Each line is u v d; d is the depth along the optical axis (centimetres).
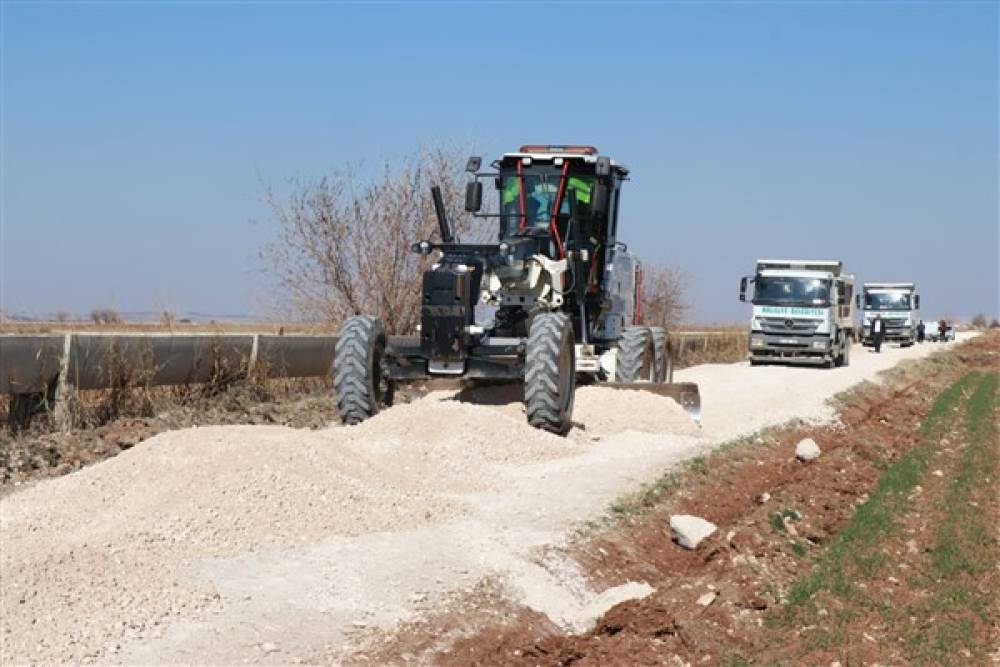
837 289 4069
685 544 1188
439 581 921
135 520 967
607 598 961
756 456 1684
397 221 2611
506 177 1797
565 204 1777
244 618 808
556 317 1549
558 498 1228
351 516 1045
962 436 2339
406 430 1416
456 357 1543
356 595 873
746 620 1006
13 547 874
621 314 1977
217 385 1888
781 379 3192
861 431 2217
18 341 1483
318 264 2595
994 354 5853
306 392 2122
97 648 738
